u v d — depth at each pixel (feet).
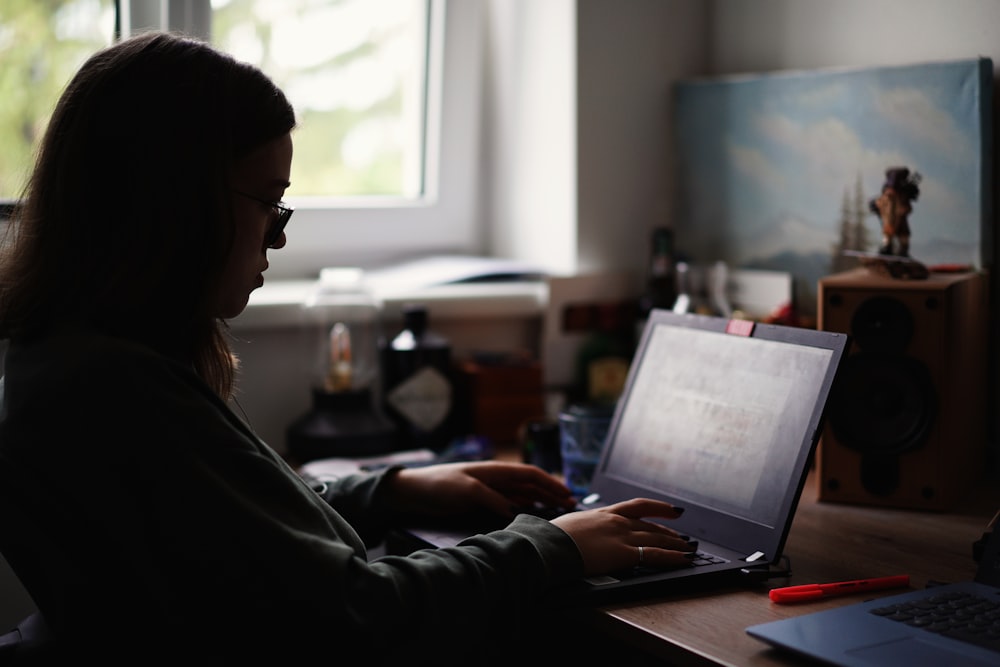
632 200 5.90
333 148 6.05
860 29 5.14
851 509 4.09
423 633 2.74
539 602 3.02
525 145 6.08
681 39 5.95
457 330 5.70
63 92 2.83
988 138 4.52
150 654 2.66
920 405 3.98
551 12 5.76
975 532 3.76
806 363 3.51
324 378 5.24
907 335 3.99
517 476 3.97
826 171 5.09
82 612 2.67
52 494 2.62
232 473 2.63
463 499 3.82
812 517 3.98
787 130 5.26
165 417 2.55
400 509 3.92
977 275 4.38
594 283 5.80
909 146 4.75
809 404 3.42
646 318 5.74
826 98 5.06
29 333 2.79
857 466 4.11
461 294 5.57
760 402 3.60
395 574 2.78
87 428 2.54
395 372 5.22
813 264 5.19
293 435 5.06
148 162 2.68
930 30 4.83
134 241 2.69
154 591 2.55
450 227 6.39
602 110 5.74
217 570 2.52
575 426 4.40
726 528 3.49
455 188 6.36
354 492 3.94
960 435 4.16
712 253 5.72
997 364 4.63
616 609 3.02
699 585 3.18
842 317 4.10
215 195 2.72
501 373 5.36
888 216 4.56
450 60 6.13
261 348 5.28
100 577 2.64
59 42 5.13
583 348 5.84
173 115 2.70
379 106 6.15
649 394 4.08
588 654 4.02
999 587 3.01
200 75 2.76
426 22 6.14
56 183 2.74
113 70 2.74
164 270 2.70
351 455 4.94
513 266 5.82
